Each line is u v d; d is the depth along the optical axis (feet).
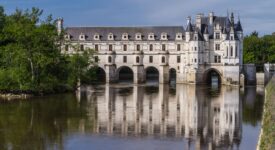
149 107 322.34
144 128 226.38
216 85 614.34
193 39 642.63
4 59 428.97
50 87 421.18
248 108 319.06
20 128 220.43
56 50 442.09
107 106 323.78
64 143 186.09
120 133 210.79
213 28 652.48
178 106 331.36
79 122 242.78
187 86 590.96
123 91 485.56
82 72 497.05
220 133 214.07
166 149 176.96
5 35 459.73
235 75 620.08
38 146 180.14
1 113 274.57
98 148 176.86
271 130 160.66
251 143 189.88
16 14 484.74
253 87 574.56
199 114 283.38
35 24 434.71
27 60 410.52
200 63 642.22
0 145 181.06
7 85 392.27
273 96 278.46
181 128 227.61
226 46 623.36
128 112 289.94
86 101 359.25
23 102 340.39
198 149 177.68
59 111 287.69
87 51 576.20
